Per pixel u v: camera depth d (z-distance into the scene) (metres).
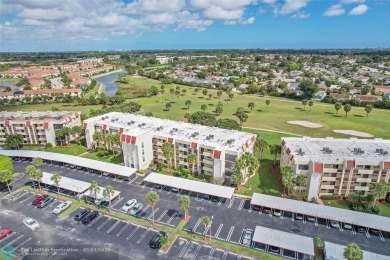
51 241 76.06
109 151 137.12
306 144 109.50
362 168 94.00
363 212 84.88
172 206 91.81
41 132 146.12
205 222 73.75
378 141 112.94
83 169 118.81
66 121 148.75
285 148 108.81
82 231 80.19
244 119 178.38
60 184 100.50
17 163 126.12
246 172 107.00
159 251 72.19
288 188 98.31
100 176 112.62
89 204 93.50
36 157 117.06
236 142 110.81
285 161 107.88
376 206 87.06
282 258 69.62
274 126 183.00
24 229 81.06
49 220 85.19
